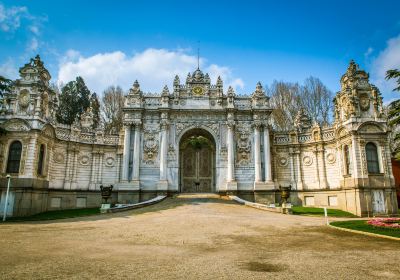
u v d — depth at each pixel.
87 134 49.00
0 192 36.41
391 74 28.88
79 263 12.08
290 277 10.34
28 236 18.88
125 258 13.00
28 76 40.53
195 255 13.67
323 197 44.94
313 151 47.25
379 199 37.69
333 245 16.14
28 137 37.91
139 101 47.69
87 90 72.50
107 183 48.41
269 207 35.09
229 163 45.75
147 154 46.50
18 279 9.96
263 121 47.34
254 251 14.59
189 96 48.62
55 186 43.97
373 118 39.97
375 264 12.12
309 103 64.94
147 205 37.78
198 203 37.62
